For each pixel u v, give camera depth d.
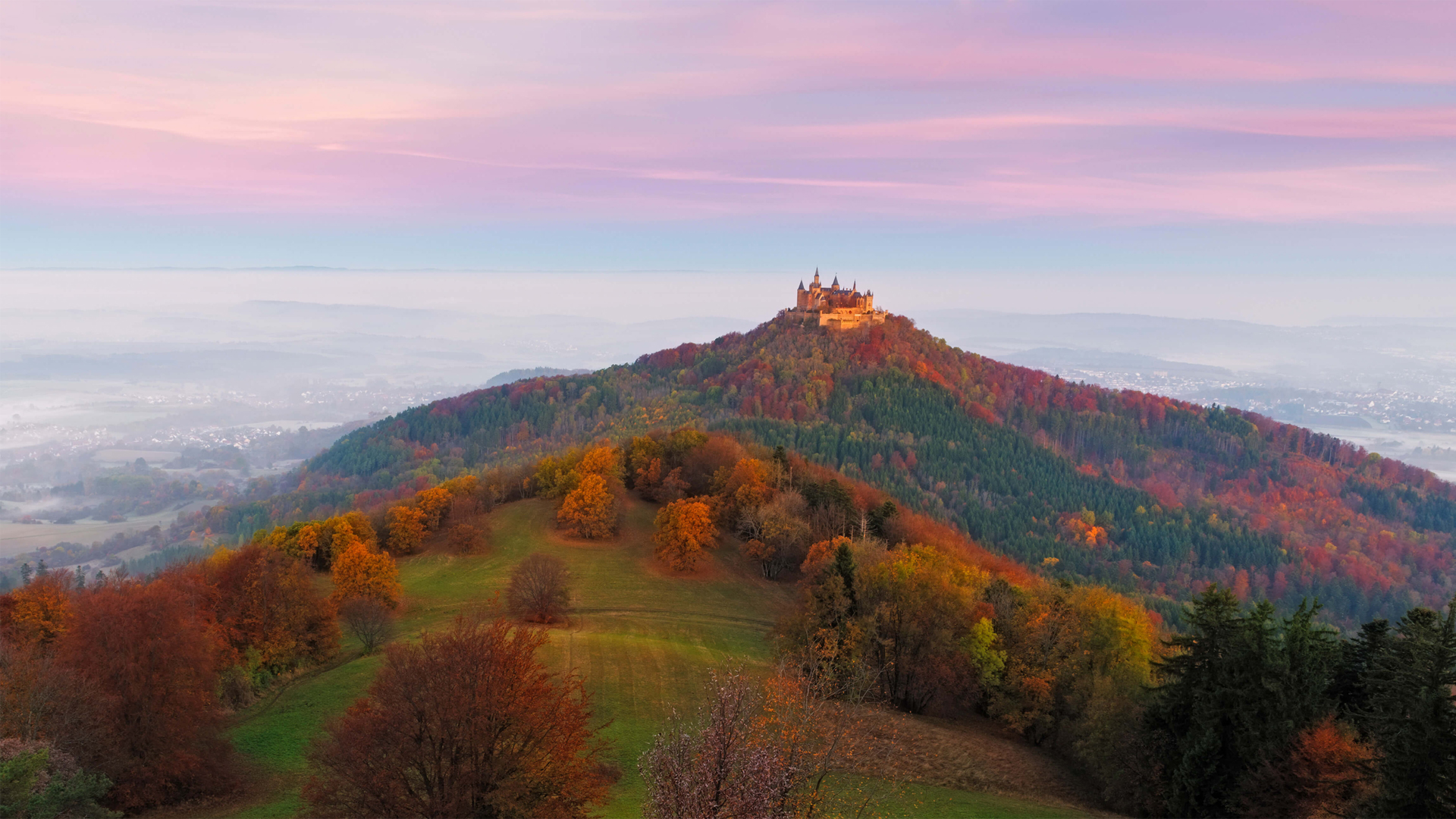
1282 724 35.09
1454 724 28.50
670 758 20.14
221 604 56.47
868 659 50.78
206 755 38.03
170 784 35.72
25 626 51.44
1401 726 29.95
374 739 26.62
